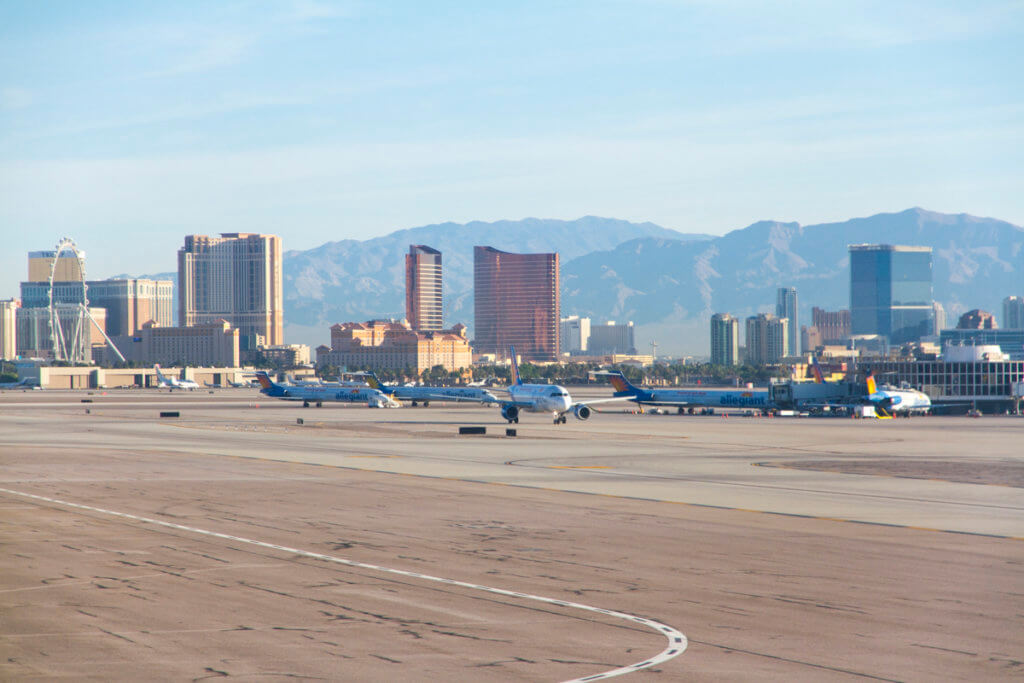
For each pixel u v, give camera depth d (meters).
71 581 75.75
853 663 55.00
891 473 172.38
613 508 121.12
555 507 121.88
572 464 187.38
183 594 71.44
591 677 52.25
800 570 81.12
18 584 74.50
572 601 69.69
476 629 61.97
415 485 147.25
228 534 99.19
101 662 54.44
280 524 106.25
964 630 62.06
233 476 160.00
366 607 67.69
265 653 56.41
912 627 62.75
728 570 81.06
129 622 63.22
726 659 55.66
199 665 54.00
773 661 55.28
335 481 152.75
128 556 86.56
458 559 85.75
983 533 102.19
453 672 53.09
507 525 106.19
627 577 78.06
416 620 64.19
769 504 126.19
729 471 174.38
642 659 55.59
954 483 155.62
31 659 54.94
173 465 180.50
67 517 111.06
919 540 97.12
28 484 146.50
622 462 192.75
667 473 169.75
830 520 111.56
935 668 54.12
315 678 51.94
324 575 78.50
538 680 51.81
